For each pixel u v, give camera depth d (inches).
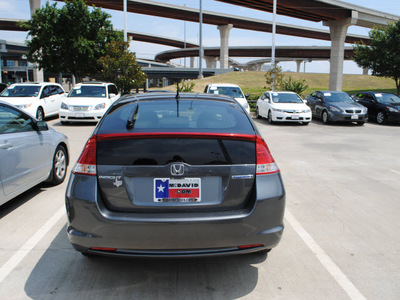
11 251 138.7
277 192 110.5
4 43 3853.3
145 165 105.0
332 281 119.6
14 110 186.5
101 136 107.4
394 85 2763.3
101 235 104.0
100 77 1008.2
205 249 105.8
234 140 109.4
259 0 2278.5
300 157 335.9
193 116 126.3
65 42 919.0
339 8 2395.4
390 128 594.9
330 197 212.7
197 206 106.0
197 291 113.0
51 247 142.6
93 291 112.2
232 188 107.4
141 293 111.5
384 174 272.2
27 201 198.2
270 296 110.5
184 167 105.1
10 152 170.4
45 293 110.7
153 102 137.6
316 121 698.8
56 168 228.5
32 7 1839.3
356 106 629.0
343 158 333.1
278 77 1182.3
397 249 144.2
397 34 1133.1
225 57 3678.6
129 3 2797.7
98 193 105.7
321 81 2992.1
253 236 107.1
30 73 4911.4
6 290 112.1
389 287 116.2
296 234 157.8
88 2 2593.5
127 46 992.9
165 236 102.7
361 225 169.2
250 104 992.9
